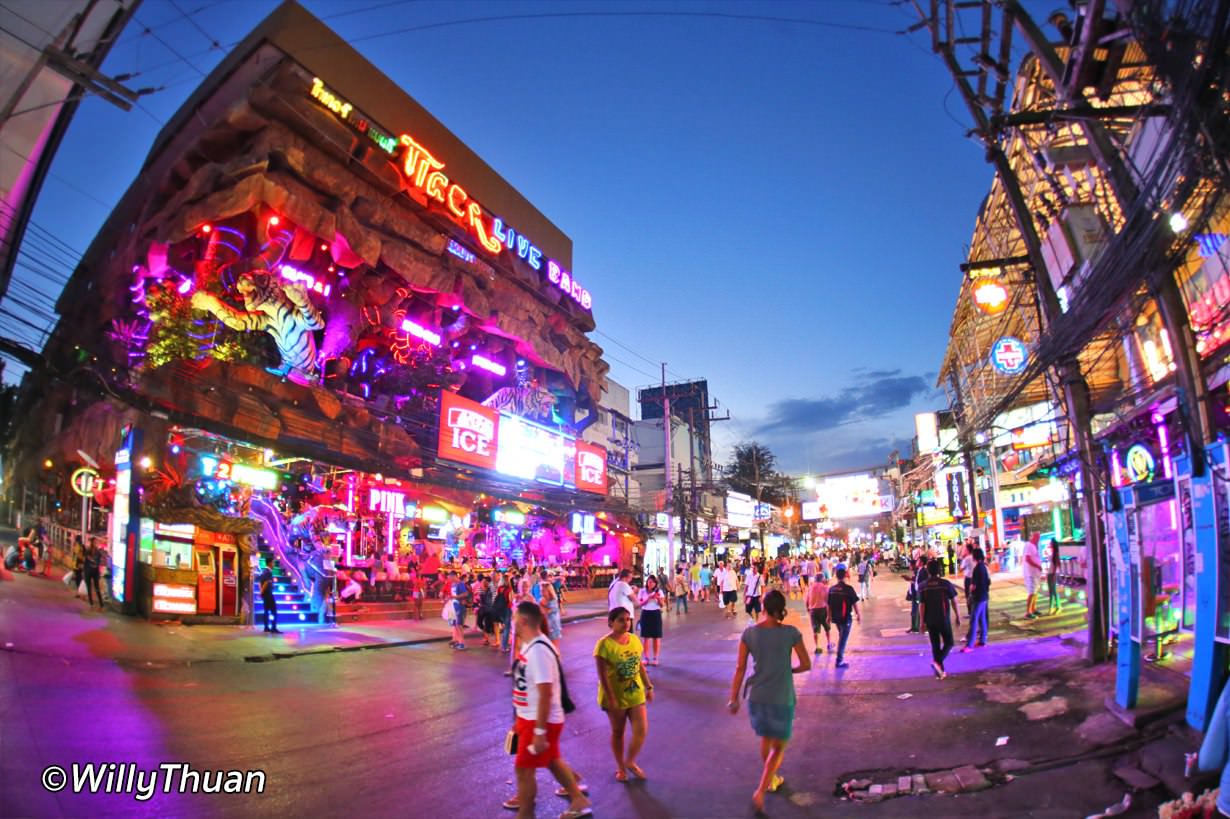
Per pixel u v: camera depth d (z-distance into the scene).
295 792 6.29
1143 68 8.23
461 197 24.73
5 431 31.86
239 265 18.73
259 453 18.44
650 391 60.16
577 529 30.88
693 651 15.55
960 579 27.67
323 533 20.06
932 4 9.38
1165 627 8.77
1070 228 10.43
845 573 12.41
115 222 23.23
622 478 42.94
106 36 10.98
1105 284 7.36
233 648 13.85
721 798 6.28
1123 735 7.00
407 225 22.30
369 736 8.28
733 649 15.55
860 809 5.93
